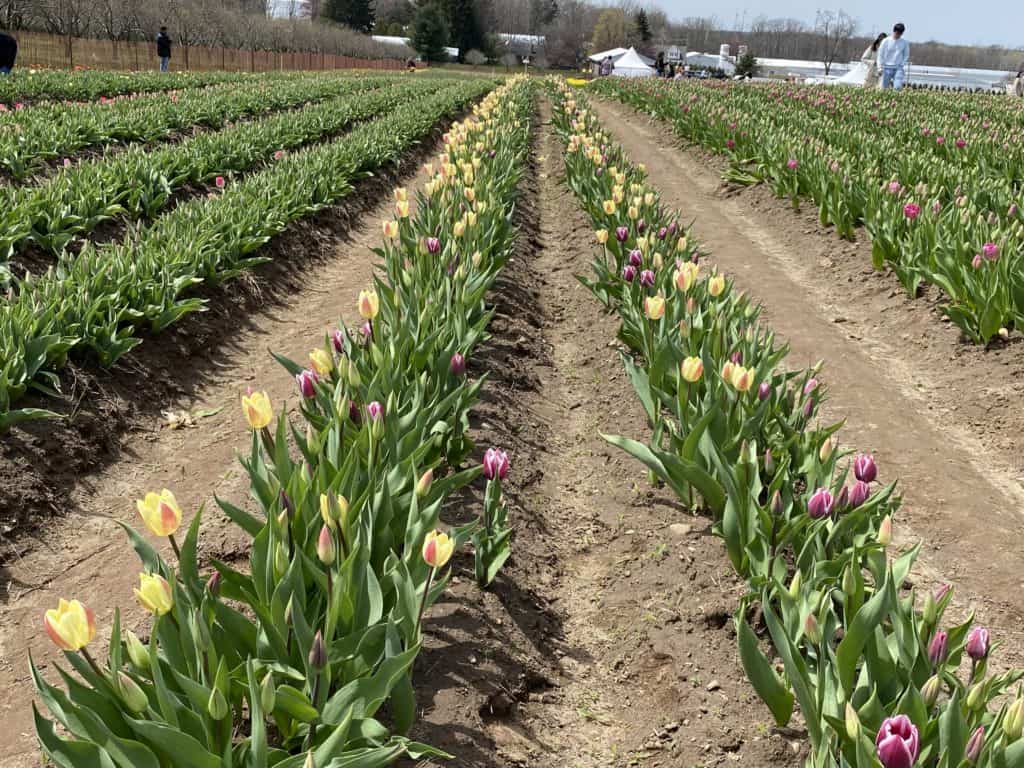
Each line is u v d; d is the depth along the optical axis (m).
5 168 11.19
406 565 2.91
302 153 12.75
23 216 8.02
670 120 21.83
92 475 5.11
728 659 3.64
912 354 7.16
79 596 4.08
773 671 3.06
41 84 20.94
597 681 3.67
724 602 3.90
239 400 6.31
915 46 134.38
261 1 89.75
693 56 121.06
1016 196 9.02
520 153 13.91
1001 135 14.20
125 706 2.35
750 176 13.43
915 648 2.74
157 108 17.23
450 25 105.06
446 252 6.11
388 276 6.24
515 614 3.91
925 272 7.42
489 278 6.16
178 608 2.50
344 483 3.23
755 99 24.41
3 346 5.24
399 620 2.86
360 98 25.67
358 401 3.99
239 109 20.69
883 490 3.64
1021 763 2.25
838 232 9.91
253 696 2.25
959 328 7.16
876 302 8.23
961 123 17.48
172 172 11.51
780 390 4.95
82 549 4.48
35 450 4.91
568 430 5.99
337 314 8.28
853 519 3.54
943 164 10.81
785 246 10.62
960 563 4.41
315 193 10.95
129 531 2.82
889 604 2.74
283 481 3.35
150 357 6.30
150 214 10.17
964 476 5.29
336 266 9.99
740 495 3.84
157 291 6.56
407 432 4.00
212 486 5.08
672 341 4.91
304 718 2.56
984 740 2.39
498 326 7.22
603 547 4.56
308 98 26.47
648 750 3.28
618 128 23.97
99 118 14.86
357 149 13.73
